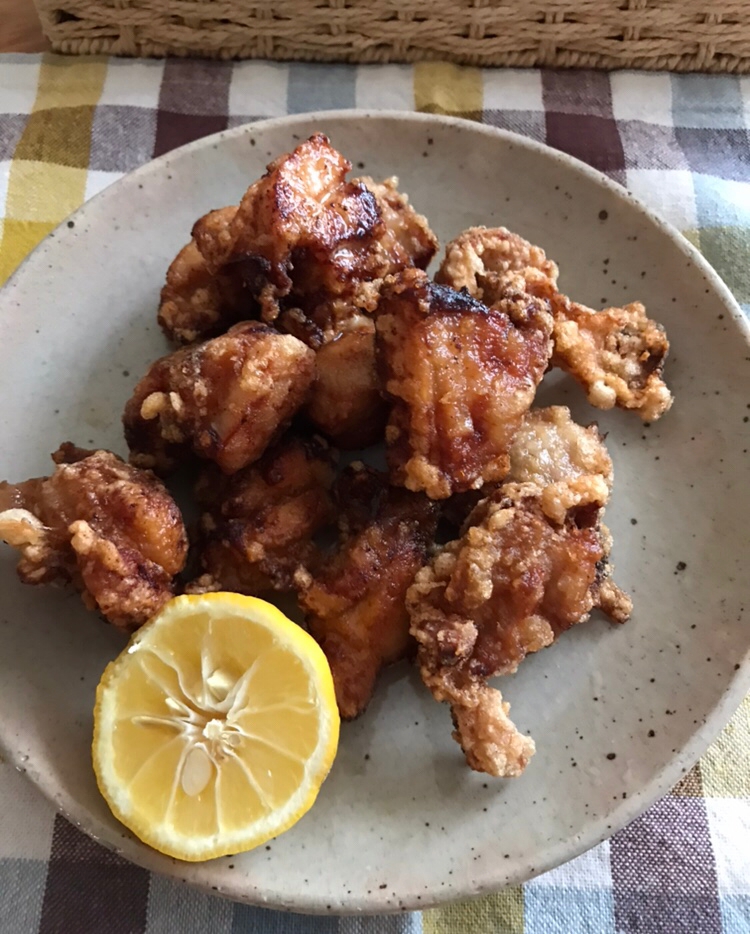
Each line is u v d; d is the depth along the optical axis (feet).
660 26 1.07
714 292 0.83
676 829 0.77
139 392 0.75
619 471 0.82
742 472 0.79
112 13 1.06
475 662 0.69
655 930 0.74
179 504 0.81
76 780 0.68
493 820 0.68
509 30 1.08
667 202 1.01
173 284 0.83
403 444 0.73
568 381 0.86
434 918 0.74
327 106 1.07
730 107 1.09
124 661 0.67
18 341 0.83
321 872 0.66
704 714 0.71
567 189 0.90
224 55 1.10
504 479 0.76
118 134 1.04
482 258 0.84
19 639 0.73
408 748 0.72
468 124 0.92
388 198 0.85
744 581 0.75
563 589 0.70
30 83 1.07
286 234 0.74
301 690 0.65
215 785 0.65
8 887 0.73
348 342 0.76
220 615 0.66
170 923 0.73
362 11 1.06
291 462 0.76
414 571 0.72
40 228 0.98
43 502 0.72
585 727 0.73
